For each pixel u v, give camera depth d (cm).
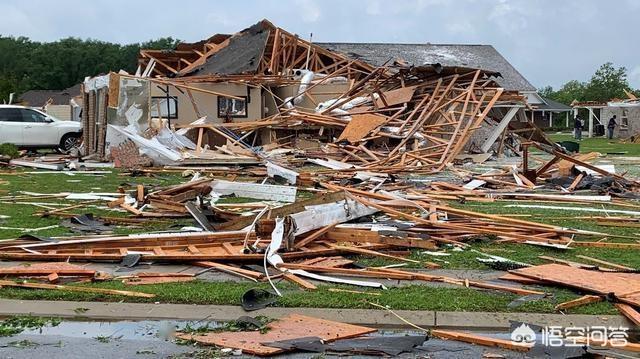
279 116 2377
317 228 785
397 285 638
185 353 470
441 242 812
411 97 2322
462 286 632
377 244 770
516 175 1540
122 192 1243
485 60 5019
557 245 798
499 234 846
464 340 495
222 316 551
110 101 2102
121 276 662
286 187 1202
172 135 2117
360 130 2177
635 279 630
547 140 2130
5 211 1052
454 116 2236
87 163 2017
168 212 999
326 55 2997
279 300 580
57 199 1189
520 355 462
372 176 1570
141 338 502
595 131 5025
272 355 463
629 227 971
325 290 617
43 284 621
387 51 4834
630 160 2316
